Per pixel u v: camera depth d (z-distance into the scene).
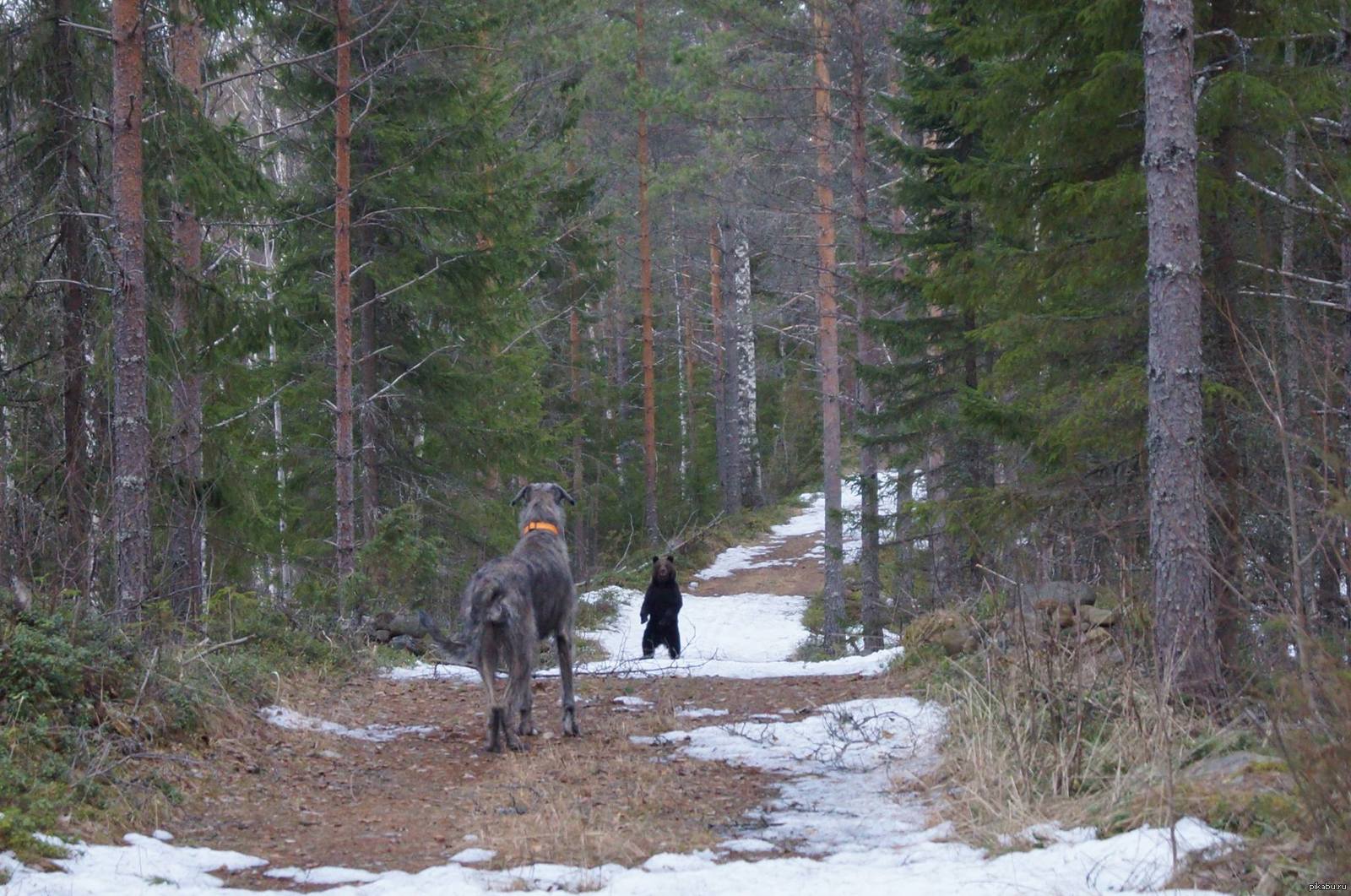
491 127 18.39
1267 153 9.86
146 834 5.85
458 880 5.07
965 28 11.55
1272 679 4.68
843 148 23.00
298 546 18.97
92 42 11.48
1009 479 16.67
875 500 19.92
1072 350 11.41
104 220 11.48
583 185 21.67
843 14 19.70
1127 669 6.88
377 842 5.97
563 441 29.75
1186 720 6.95
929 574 18.95
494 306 21.42
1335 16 9.48
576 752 8.32
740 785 7.36
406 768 7.82
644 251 32.62
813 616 25.08
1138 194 9.47
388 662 13.15
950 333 18.11
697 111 22.27
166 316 11.81
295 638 11.93
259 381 16.19
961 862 5.16
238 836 6.04
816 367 26.22
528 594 8.56
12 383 11.21
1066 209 10.54
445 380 19.94
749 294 37.69
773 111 21.36
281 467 19.38
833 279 21.52
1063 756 6.26
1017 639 7.53
